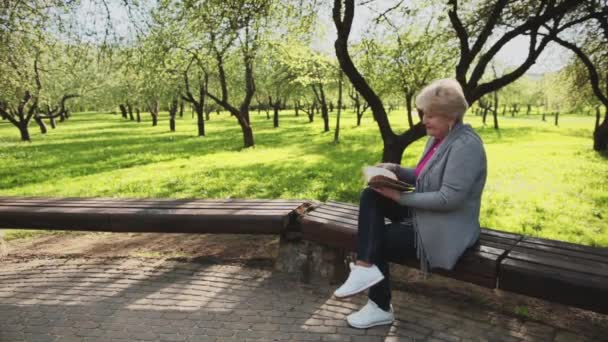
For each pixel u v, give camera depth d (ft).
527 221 22.44
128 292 12.22
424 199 8.52
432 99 8.56
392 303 11.16
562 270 8.44
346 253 12.73
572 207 25.41
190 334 9.91
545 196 28.66
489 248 9.43
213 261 14.51
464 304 11.10
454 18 22.98
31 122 168.14
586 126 125.08
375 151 56.85
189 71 71.41
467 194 8.41
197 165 46.42
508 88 138.51
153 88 82.53
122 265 14.33
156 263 14.44
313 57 55.52
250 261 14.47
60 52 34.22
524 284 8.62
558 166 42.78
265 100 129.80
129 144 74.79
